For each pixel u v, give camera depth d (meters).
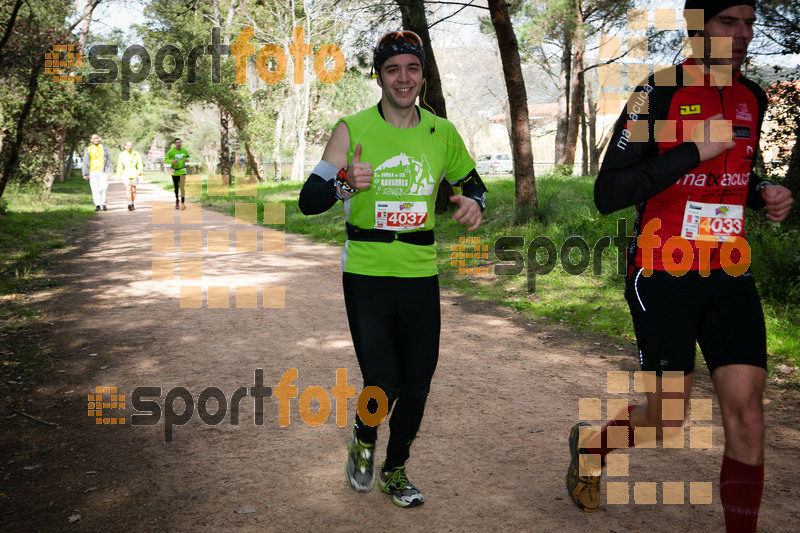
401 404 3.00
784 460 3.53
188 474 3.41
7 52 11.80
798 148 8.12
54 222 15.52
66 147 37.41
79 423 4.08
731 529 2.36
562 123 31.97
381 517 2.97
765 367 2.36
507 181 21.17
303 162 35.88
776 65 8.25
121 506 3.08
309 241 12.71
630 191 2.27
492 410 4.27
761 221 8.27
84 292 7.87
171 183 48.66
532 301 7.52
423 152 2.85
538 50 26.70
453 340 5.99
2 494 3.21
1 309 6.94
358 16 14.03
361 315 2.89
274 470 3.45
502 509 3.03
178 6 26.98
